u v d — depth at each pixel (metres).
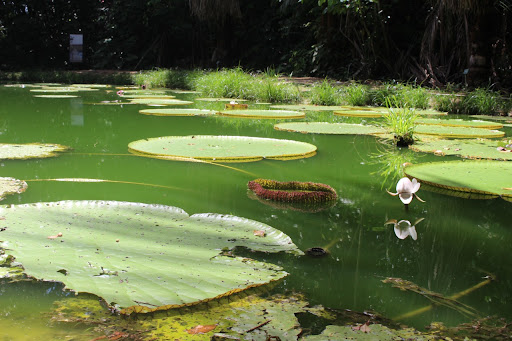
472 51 9.05
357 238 1.92
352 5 10.62
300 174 3.00
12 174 2.80
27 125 4.96
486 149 3.83
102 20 18.83
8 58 17.86
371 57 11.16
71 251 1.54
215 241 1.70
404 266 1.65
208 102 8.38
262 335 1.13
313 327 1.19
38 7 18.41
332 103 8.20
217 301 1.29
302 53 13.76
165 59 17.77
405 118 4.34
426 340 1.14
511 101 7.46
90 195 2.37
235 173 2.97
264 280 1.42
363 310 1.30
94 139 4.13
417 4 11.68
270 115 5.86
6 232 1.69
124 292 1.28
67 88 11.77
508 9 8.84
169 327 1.15
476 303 1.38
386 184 2.81
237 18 15.67
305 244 1.83
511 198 2.50
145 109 6.71
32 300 1.29
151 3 16.88
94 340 1.09
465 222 2.15
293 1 13.83
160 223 1.86
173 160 3.29
